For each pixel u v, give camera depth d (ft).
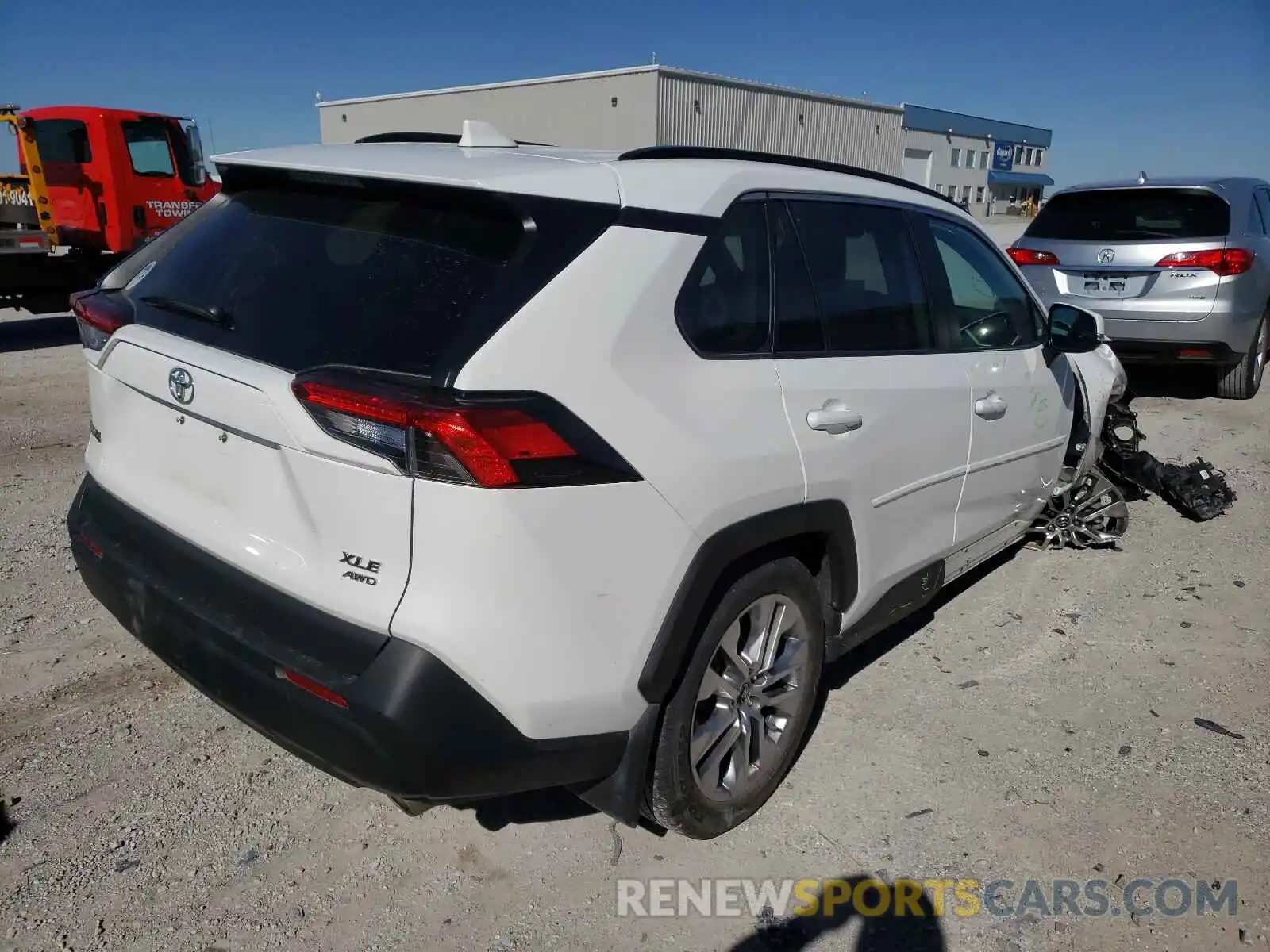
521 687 6.95
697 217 8.15
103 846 8.75
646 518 7.38
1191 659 12.92
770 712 9.58
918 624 13.91
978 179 173.88
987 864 8.97
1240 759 10.62
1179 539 17.30
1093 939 8.14
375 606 6.84
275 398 7.08
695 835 8.95
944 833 9.37
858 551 9.86
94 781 9.64
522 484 6.67
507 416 6.59
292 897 8.27
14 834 8.85
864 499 9.70
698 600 7.88
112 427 9.27
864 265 10.18
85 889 8.23
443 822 9.32
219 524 7.86
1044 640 13.44
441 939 7.91
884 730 11.10
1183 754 10.72
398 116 129.70
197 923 7.95
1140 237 24.79
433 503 6.59
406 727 6.69
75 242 37.52
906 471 10.35
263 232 8.57
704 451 7.78
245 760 10.12
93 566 9.02
